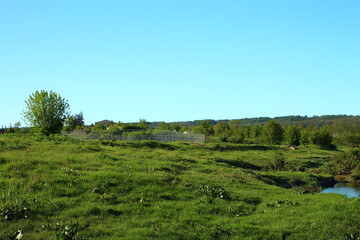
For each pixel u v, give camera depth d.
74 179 17.25
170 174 21.84
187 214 14.83
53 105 49.59
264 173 36.62
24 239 10.78
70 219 12.84
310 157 59.66
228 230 13.01
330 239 12.99
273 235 12.91
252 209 16.98
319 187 36.66
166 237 11.87
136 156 29.56
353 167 48.03
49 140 34.66
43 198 14.41
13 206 12.73
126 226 12.76
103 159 24.22
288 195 20.55
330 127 149.88
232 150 56.44
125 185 17.52
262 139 89.38
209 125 117.19
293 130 85.06
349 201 18.09
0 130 82.88
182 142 55.09
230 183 22.72
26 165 18.80
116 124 69.81
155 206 15.43
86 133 52.44
